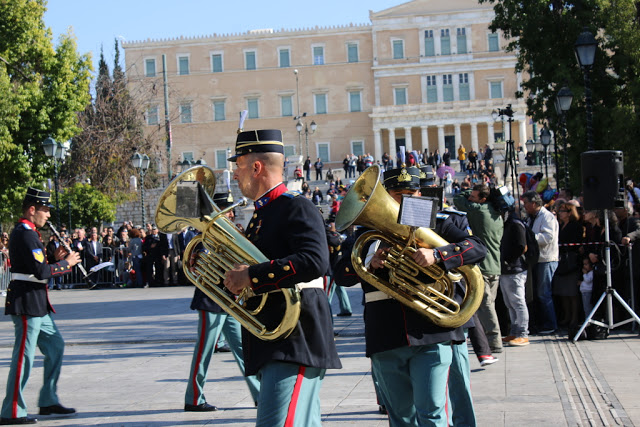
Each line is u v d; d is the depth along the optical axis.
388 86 84.50
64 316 17.06
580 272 11.35
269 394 4.18
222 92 85.50
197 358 7.39
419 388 4.95
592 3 31.73
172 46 85.56
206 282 4.43
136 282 25.95
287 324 4.16
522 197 11.56
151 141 51.03
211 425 6.89
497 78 83.06
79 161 45.47
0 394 8.57
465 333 5.71
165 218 4.95
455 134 82.50
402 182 5.57
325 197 48.84
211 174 4.98
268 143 4.48
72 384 9.07
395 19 84.19
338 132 84.88
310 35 85.19
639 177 28.77
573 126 30.12
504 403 7.20
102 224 38.38
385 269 5.10
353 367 9.31
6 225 40.03
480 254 5.05
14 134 33.38
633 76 30.44
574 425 6.36
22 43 33.44
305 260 4.12
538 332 11.47
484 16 83.19
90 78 35.31
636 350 9.66
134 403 7.90
